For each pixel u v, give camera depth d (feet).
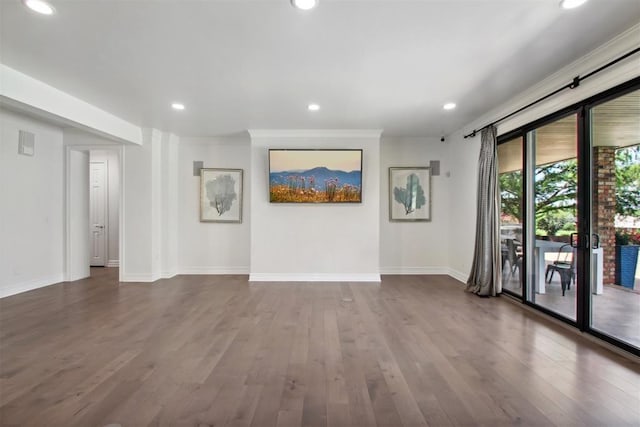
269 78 10.81
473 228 16.70
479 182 15.28
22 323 11.14
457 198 18.49
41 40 8.38
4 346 9.23
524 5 6.98
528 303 12.98
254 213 17.95
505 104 13.33
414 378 7.53
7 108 14.62
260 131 17.74
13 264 15.02
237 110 14.29
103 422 5.94
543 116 11.42
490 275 14.74
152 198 17.74
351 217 17.98
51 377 7.54
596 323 9.82
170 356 8.64
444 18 7.47
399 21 7.59
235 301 13.94
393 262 20.10
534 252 12.93
